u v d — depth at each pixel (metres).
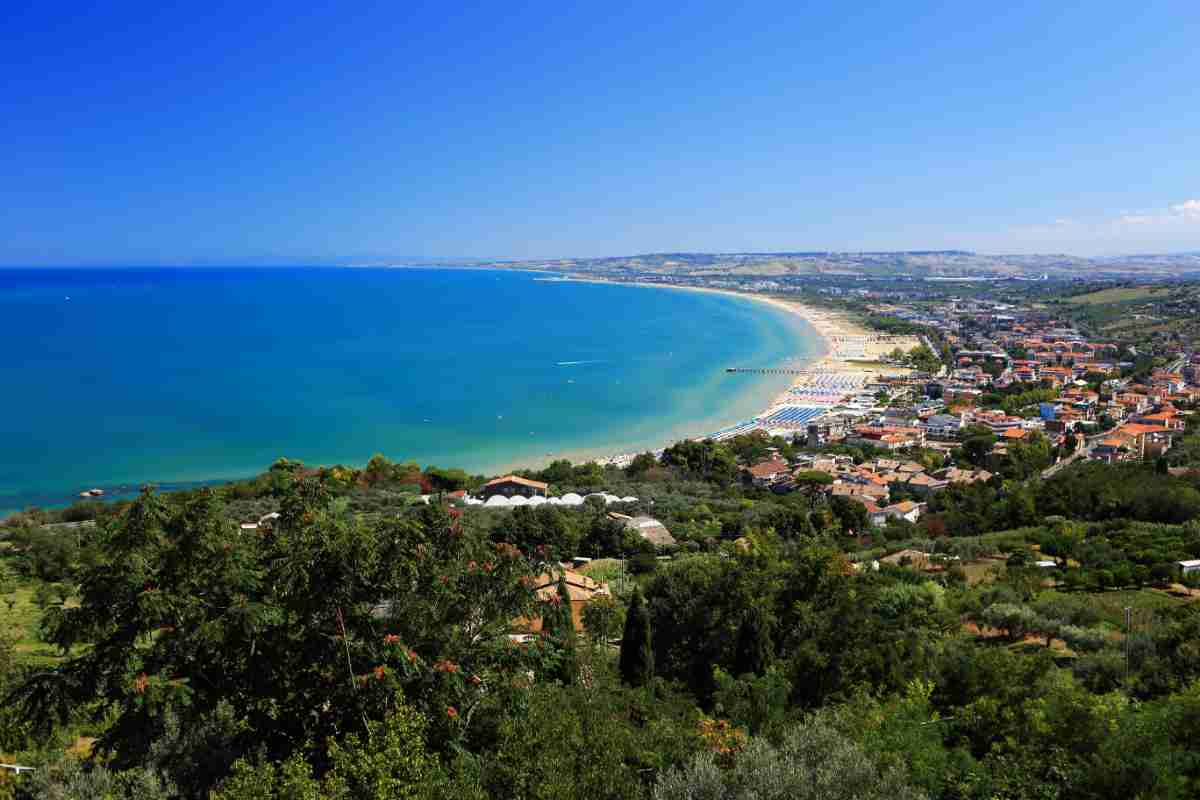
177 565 21.75
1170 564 62.81
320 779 19.91
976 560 75.50
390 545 22.80
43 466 125.19
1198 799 21.20
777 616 39.09
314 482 25.91
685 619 39.94
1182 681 34.56
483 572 23.81
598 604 50.72
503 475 124.44
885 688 33.69
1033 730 25.02
